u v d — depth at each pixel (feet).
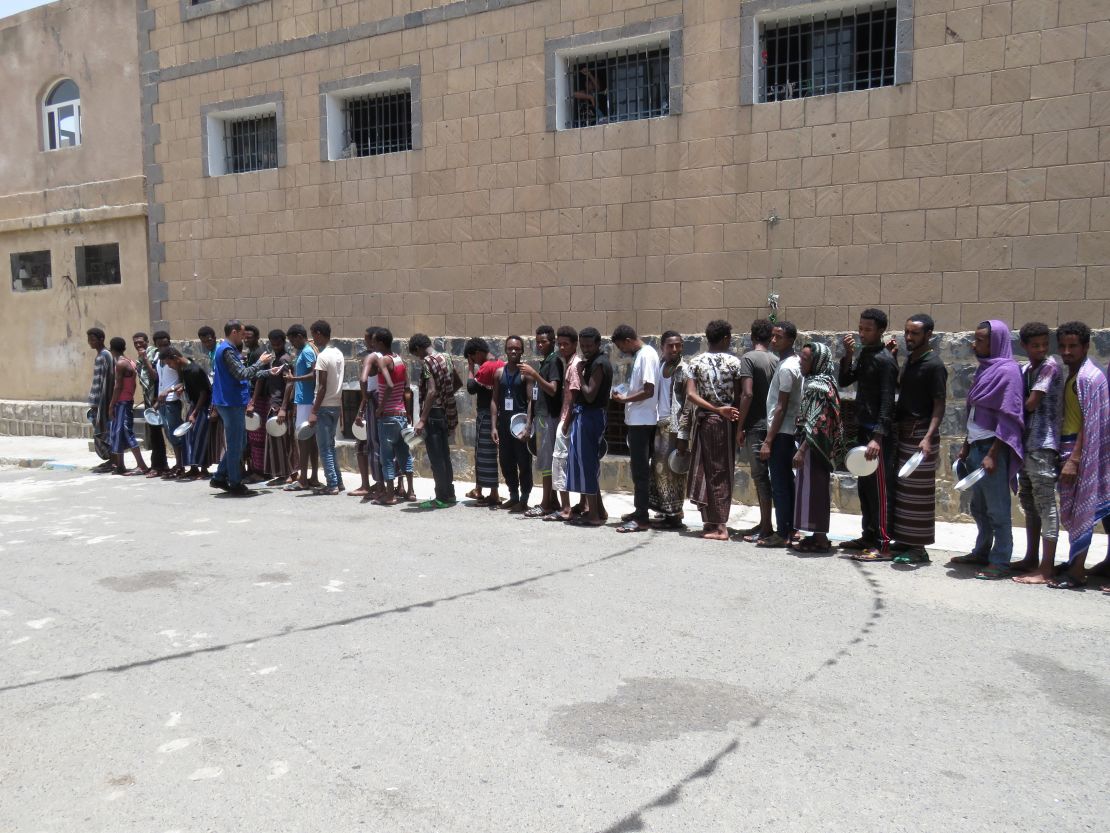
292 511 29.96
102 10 48.65
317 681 14.90
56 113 52.21
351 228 39.32
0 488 36.11
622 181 32.76
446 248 36.86
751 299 30.63
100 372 39.09
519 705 13.84
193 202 44.09
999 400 20.75
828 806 10.82
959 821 10.48
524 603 19.16
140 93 47.19
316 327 33.06
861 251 28.81
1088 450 19.83
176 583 21.03
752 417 25.02
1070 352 20.10
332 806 10.93
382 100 39.58
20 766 12.13
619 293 33.06
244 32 41.73
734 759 12.04
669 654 16.02
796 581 20.79
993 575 20.99
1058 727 13.00
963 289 27.45
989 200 26.99
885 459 22.63
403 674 15.16
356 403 39.58
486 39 35.32
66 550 24.58
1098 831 10.26
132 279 48.67
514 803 10.94
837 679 14.83
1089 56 25.53
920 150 27.81
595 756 12.14
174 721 13.46
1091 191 25.68
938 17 27.35
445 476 30.48
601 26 32.83
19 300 53.72
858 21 29.40
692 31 31.07
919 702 13.89
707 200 31.19
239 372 32.42
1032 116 26.30
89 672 15.51
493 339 35.83
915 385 22.13
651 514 29.35
